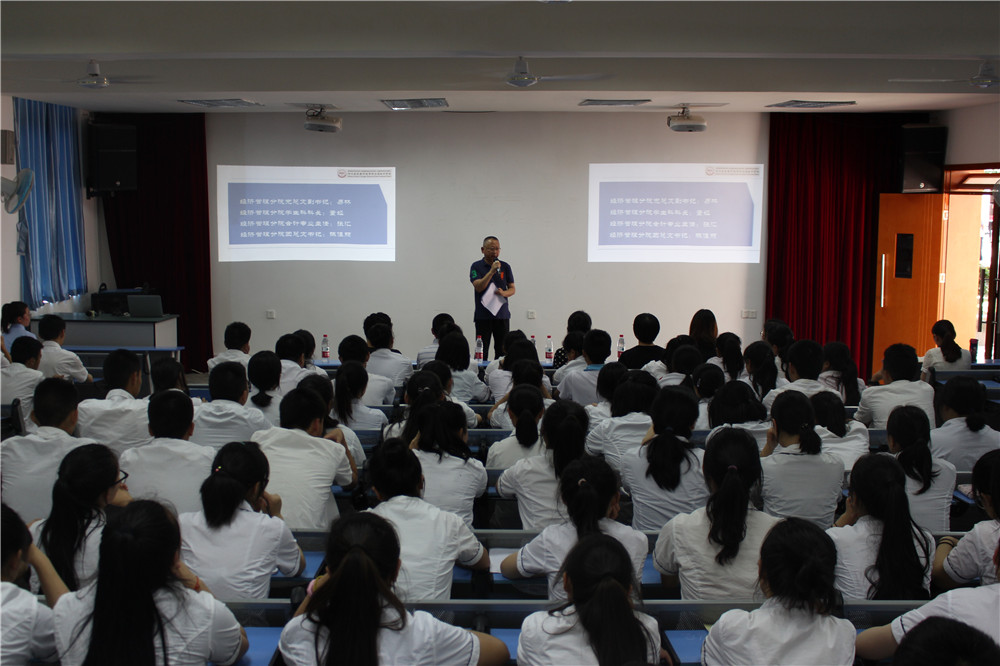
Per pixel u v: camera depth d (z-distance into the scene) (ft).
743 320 29.30
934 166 27.32
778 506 9.25
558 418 9.34
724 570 7.36
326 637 5.45
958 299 30.81
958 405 11.84
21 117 24.09
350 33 16.22
